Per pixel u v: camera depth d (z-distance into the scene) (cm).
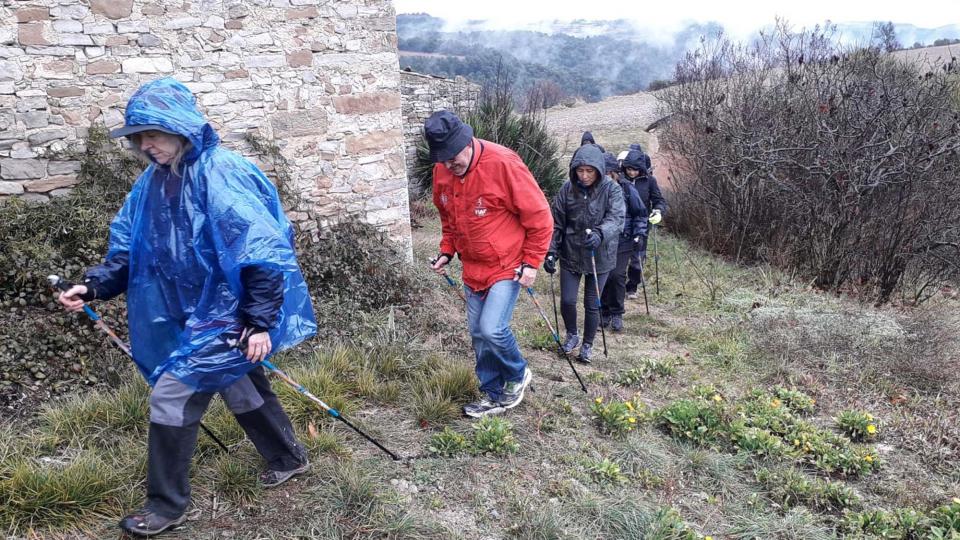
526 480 346
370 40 596
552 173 1187
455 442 362
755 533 328
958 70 940
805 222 875
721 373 534
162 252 253
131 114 237
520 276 371
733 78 1106
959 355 562
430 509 316
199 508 294
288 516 296
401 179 639
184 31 502
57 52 455
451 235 394
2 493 274
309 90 569
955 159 805
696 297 744
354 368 430
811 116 899
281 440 306
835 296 800
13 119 445
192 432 265
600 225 504
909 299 805
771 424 430
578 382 481
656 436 412
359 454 347
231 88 529
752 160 886
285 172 561
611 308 629
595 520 321
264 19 537
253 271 247
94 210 454
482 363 391
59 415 339
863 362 550
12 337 379
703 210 1047
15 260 403
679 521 321
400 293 563
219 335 251
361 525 295
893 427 451
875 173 803
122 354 402
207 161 249
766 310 671
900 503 365
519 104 1480
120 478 297
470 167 354
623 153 709
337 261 557
